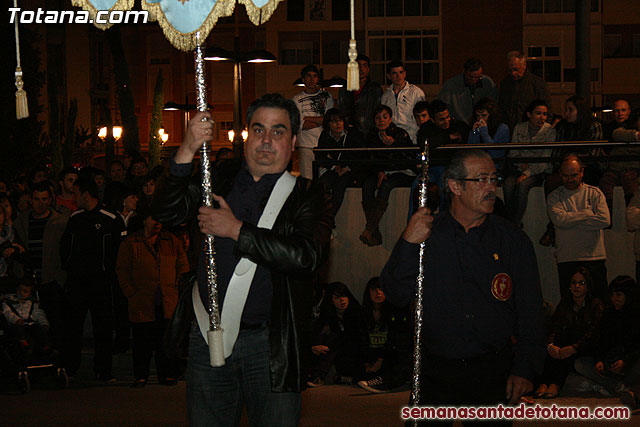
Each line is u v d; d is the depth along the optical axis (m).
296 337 3.84
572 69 38.44
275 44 44.00
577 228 9.68
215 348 3.75
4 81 24.31
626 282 8.41
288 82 43.94
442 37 39.28
